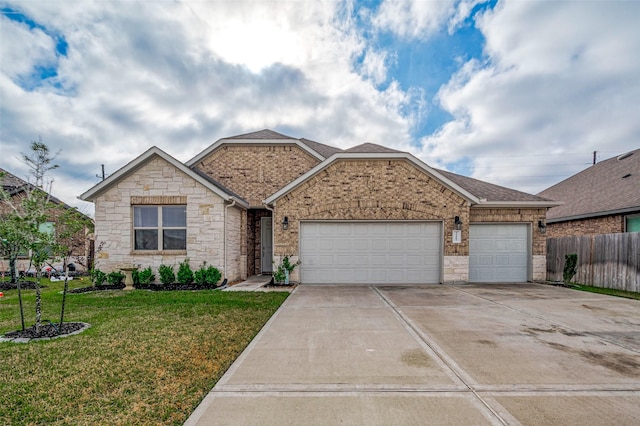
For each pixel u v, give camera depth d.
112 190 11.51
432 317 6.81
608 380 3.86
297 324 6.29
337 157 11.98
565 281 11.80
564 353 4.73
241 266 13.40
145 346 5.00
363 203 12.05
